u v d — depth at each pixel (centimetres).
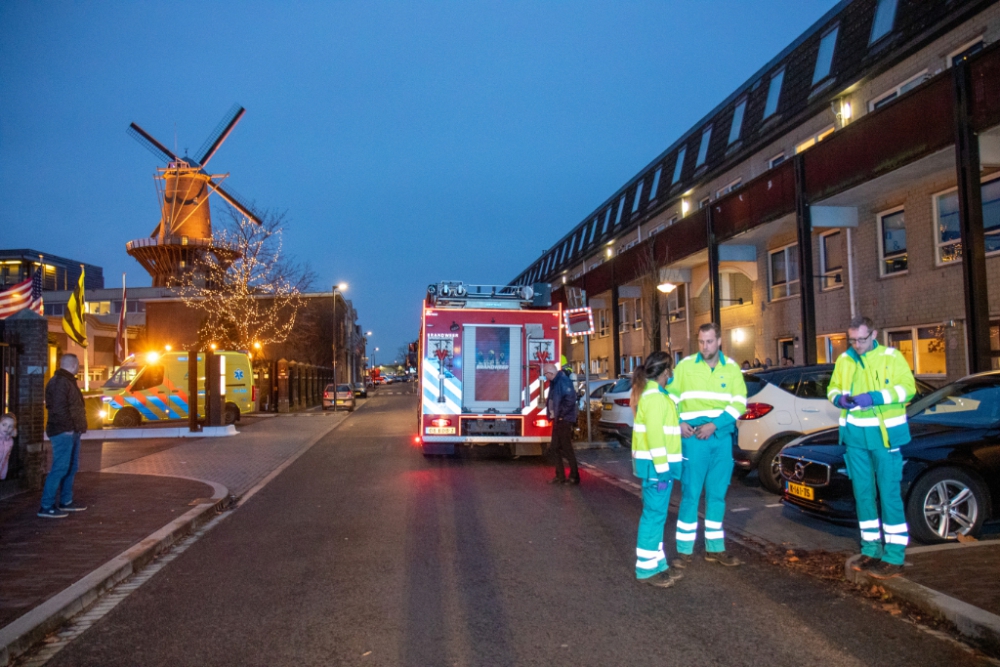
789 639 447
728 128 2434
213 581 596
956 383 774
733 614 493
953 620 452
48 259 8544
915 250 1534
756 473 1086
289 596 550
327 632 472
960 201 1122
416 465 1327
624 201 3491
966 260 1104
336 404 3444
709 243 1981
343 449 1639
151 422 2412
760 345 2180
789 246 2020
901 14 1603
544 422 1280
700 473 604
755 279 2194
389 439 1892
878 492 582
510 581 579
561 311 1298
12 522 786
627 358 3347
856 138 1408
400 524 805
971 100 1112
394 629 475
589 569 611
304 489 1074
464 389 1274
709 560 620
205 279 4325
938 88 1184
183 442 1806
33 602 512
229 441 1828
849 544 679
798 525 765
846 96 1761
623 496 977
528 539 724
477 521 814
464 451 1522
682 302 2752
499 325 1284
